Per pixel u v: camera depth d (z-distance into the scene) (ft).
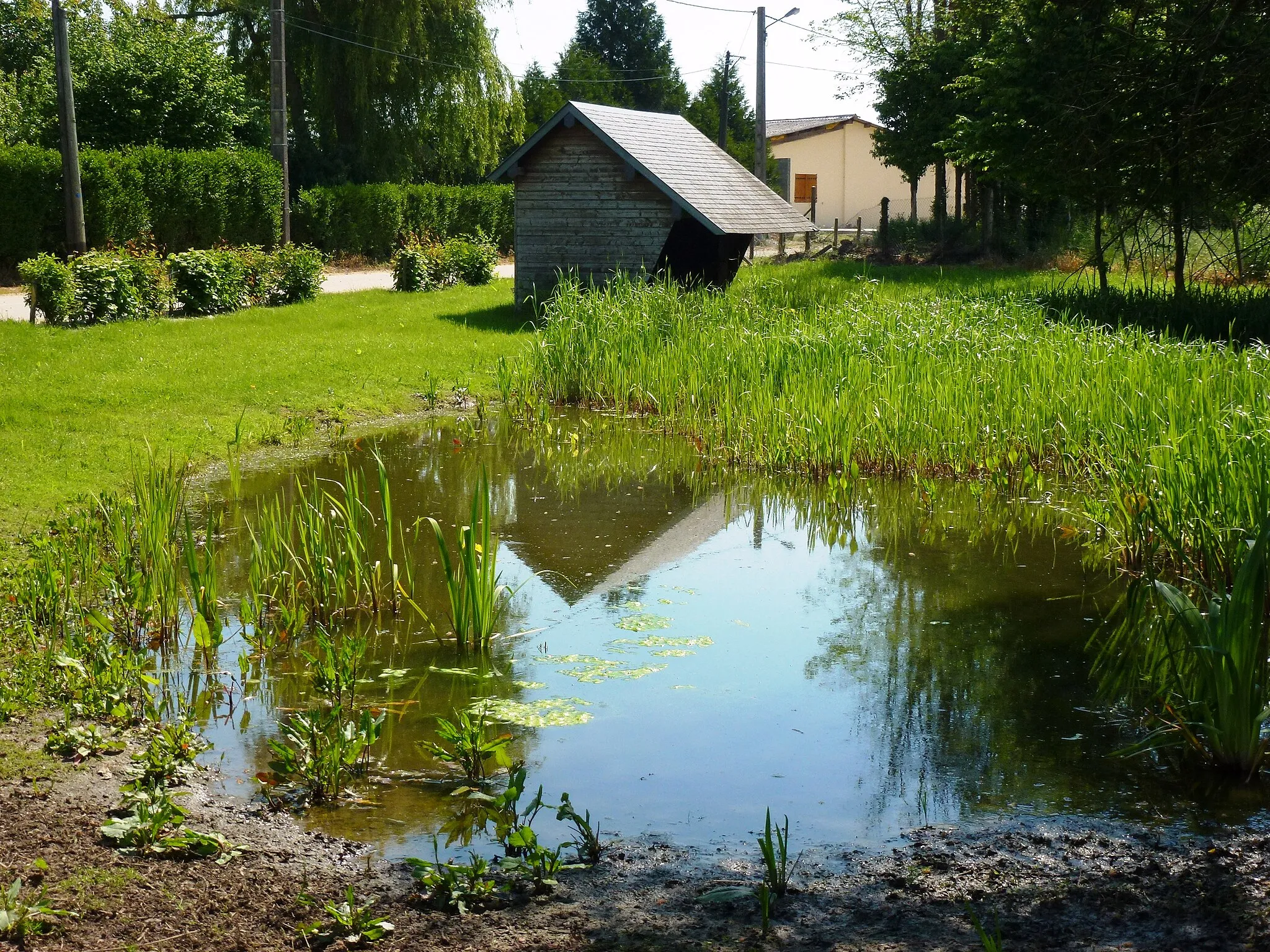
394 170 128.47
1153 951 12.22
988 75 65.62
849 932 12.87
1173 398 31.71
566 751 18.30
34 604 22.04
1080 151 59.06
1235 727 17.29
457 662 22.16
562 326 52.65
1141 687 21.11
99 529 27.17
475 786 16.98
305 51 122.93
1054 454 37.99
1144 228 65.77
